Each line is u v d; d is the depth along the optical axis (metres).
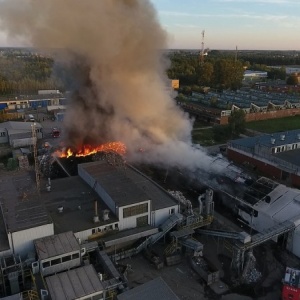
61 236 26.33
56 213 30.44
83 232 28.02
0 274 23.72
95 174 35.44
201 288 26.22
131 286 26.06
